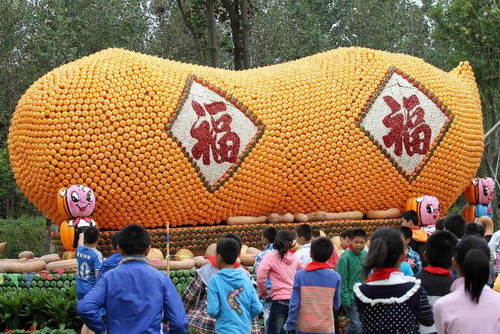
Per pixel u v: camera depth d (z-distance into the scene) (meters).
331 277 7.36
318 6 28.16
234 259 6.80
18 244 20.55
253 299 6.82
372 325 5.52
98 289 5.50
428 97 13.65
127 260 5.62
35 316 10.38
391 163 13.27
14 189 27.08
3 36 22.36
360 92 13.27
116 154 11.66
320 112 13.05
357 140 13.07
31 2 23.19
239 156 12.55
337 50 14.09
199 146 12.20
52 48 22.28
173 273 11.52
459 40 22.97
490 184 14.77
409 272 7.70
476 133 14.20
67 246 11.45
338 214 13.19
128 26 25.41
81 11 24.81
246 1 20.41
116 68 12.17
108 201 11.74
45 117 11.63
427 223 13.41
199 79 12.62
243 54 19.88
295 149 12.85
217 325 6.69
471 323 4.93
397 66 13.73
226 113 12.56
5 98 23.70
